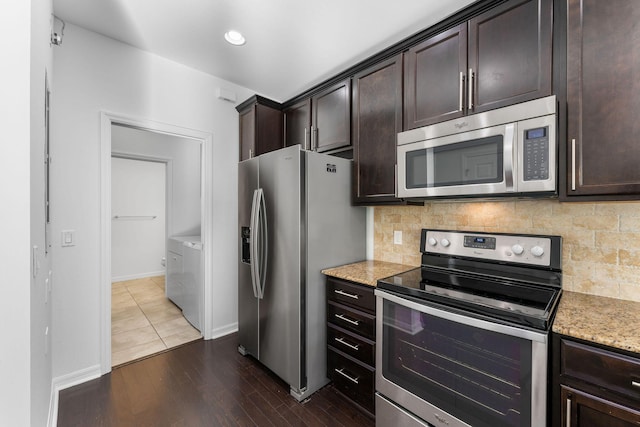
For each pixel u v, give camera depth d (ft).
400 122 6.08
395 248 7.43
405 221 7.23
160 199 17.34
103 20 6.28
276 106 9.13
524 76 4.40
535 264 5.06
